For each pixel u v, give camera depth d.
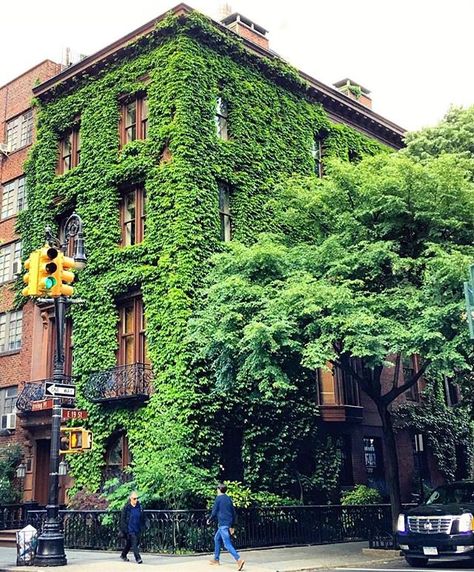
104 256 24.84
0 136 32.12
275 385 16.72
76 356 24.89
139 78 25.94
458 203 18.36
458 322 16.11
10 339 28.98
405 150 27.80
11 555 18.53
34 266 14.41
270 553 17.81
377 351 16.11
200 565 14.73
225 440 22.50
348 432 26.98
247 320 18.38
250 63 26.91
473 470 31.44
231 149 24.95
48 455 26.20
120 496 19.42
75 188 26.73
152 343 22.50
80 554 17.75
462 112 28.53
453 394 33.41
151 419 21.81
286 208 22.52
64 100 28.50
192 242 22.64
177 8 24.73
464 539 14.91
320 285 17.06
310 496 24.31
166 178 23.53
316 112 29.47
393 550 17.64
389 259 18.52
